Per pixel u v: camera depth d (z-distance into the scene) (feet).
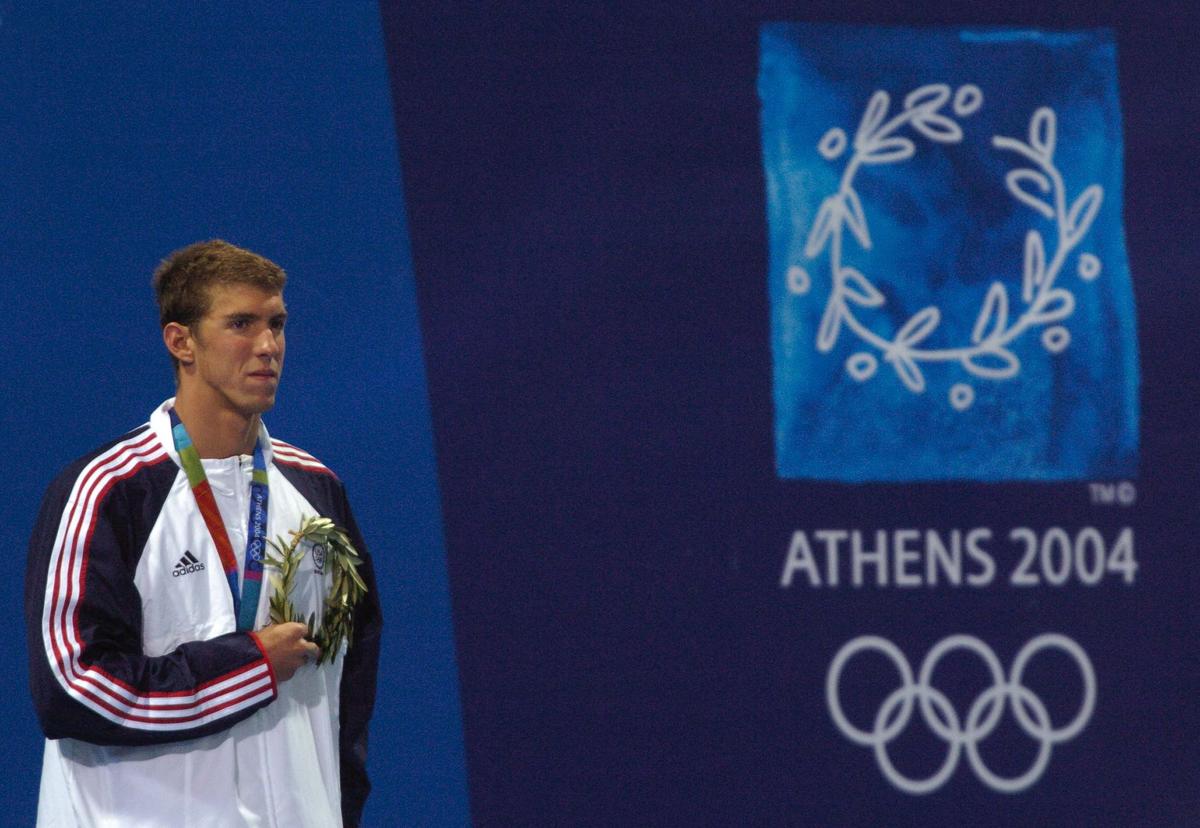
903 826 46.03
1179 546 48.55
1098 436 48.39
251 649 27.35
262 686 27.27
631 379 45.55
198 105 43.21
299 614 29.17
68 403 41.86
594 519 45.03
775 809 45.39
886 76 47.83
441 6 44.96
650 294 45.83
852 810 45.80
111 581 26.78
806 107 47.21
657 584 45.27
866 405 46.98
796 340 46.70
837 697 46.03
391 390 44.04
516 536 44.52
